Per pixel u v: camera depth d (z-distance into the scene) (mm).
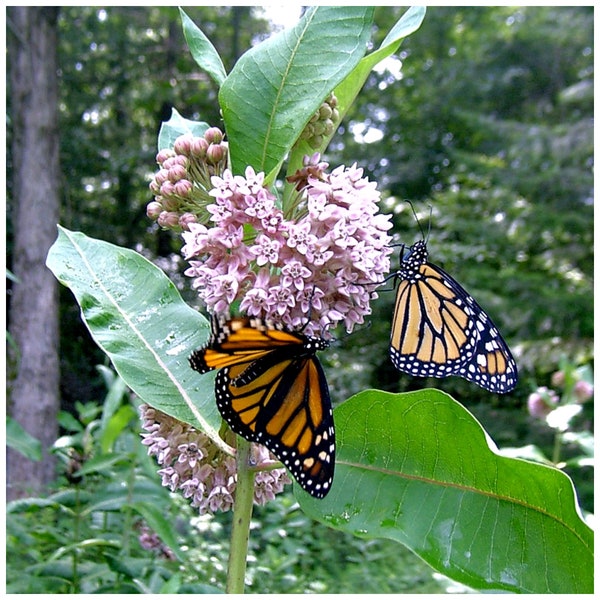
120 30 1902
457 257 1665
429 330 332
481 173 1821
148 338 249
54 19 1292
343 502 224
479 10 2057
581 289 1624
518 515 207
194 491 243
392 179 2033
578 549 196
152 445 251
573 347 1510
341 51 231
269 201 219
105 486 470
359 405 226
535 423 1485
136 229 1983
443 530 213
